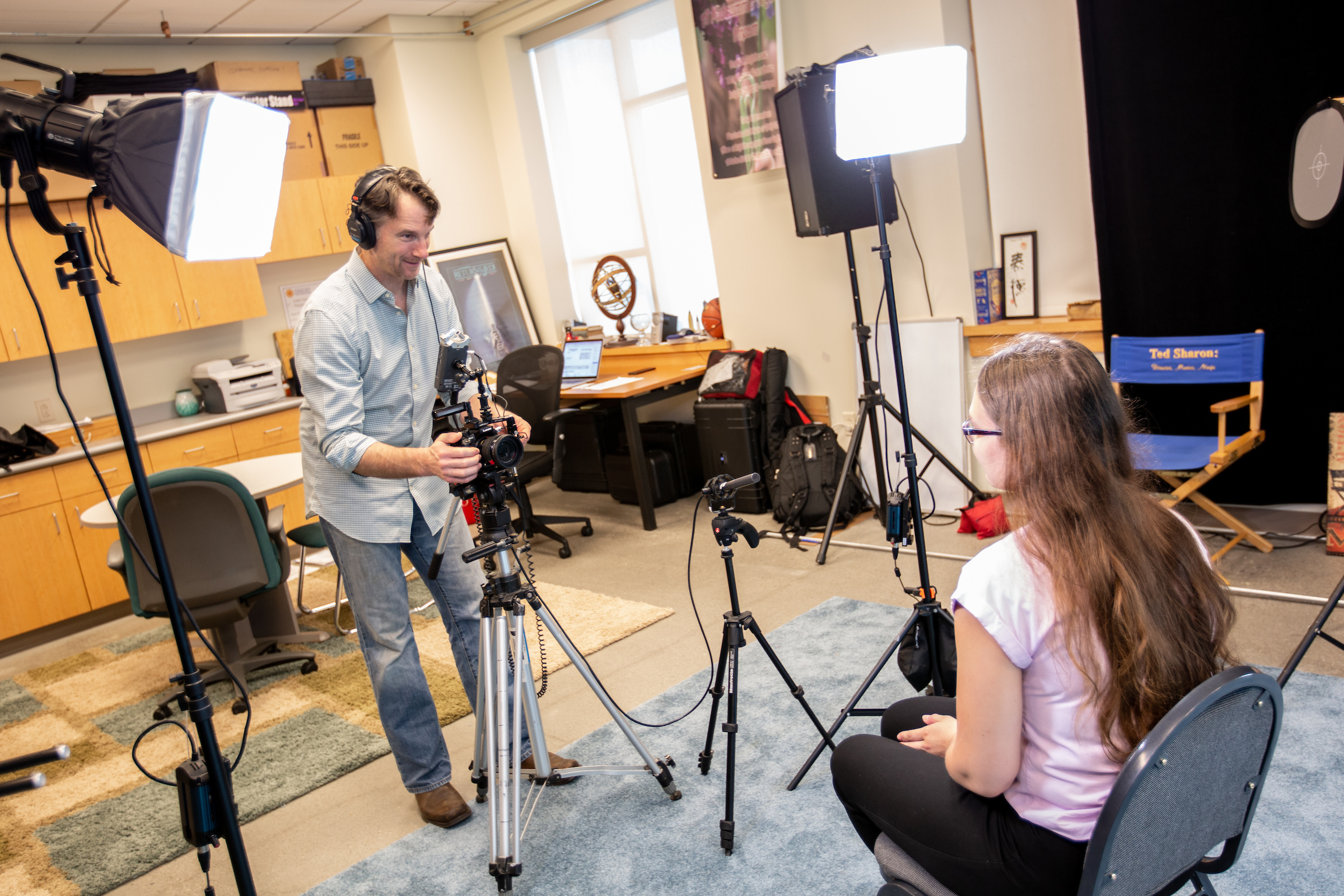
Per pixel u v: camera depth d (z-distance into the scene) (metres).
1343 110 2.15
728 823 2.02
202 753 1.54
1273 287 3.23
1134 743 1.09
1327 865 1.74
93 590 4.59
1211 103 3.21
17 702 3.67
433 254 5.76
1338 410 3.19
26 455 4.44
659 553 4.25
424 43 5.65
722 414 4.59
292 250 5.40
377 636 2.28
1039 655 1.10
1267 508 3.48
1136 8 3.27
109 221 4.82
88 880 2.32
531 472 4.34
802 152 3.54
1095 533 1.09
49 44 4.92
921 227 4.08
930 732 1.36
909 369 4.20
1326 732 2.14
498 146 6.02
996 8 3.75
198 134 1.30
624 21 5.21
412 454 1.99
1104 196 3.49
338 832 2.41
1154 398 3.58
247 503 3.11
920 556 2.27
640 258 5.67
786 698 2.69
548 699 2.95
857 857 1.96
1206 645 1.11
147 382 5.23
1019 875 1.17
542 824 2.27
